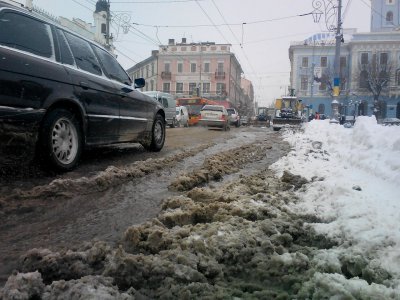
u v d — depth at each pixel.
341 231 2.66
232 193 3.63
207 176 4.63
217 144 9.42
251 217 2.97
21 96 3.83
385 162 4.54
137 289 1.97
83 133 4.86
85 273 2.09
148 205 3.53
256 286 2.02
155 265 2.08
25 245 2.54
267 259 2.26
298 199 3.54
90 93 4.95
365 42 58.09
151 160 5.65
